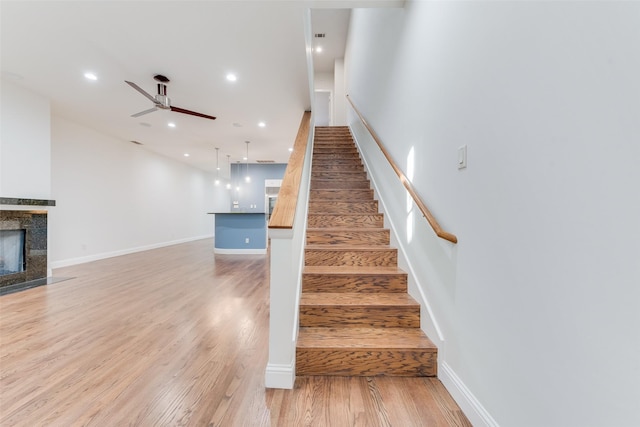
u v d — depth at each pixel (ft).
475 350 4.33
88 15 8.02
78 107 14.47
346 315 6.47
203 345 6.72
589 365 2.57
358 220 10.16
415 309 6.45
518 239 3.43
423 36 6.56
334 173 13.37
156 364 5.89
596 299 2.50
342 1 7.84
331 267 8.09
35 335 7.18
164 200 26.35
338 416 4.46
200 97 13.75
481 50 4.20
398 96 8.50
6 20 8.13
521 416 3.39
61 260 16.08
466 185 4.62
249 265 16.71
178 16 8.18
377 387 5.20
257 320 8.23
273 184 29.99
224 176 40.37
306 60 10.65
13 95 11.93
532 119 3.20
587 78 2.55
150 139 20.76
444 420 4.41
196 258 19.26
